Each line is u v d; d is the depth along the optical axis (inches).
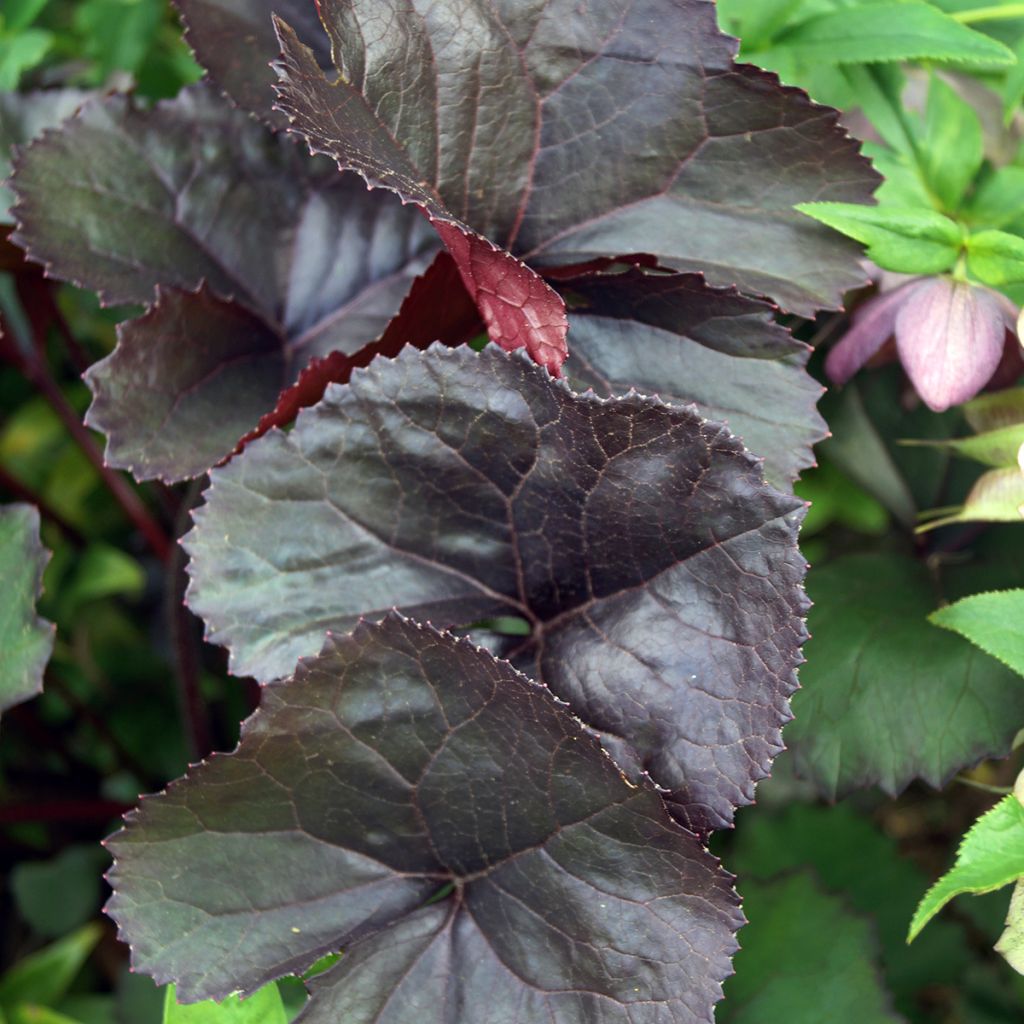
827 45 30.7
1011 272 28.5
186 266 30.8
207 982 26.5
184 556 32.7
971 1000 34.8
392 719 26.4
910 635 30.7
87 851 37.9
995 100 32.1
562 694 27.2
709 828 26.5
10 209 29.9
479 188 28.5
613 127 28.5
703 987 26.0
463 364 26.6
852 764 30.2
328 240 31.5
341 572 27.1
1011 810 25.8
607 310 28.8
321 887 26.9
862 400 32.8
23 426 39.8
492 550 27.3
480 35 27.8
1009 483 28.4
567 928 26.5
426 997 26.7
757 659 26.3
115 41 37.0
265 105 30.8
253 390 30.3
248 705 36.4
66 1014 34.9
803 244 28.6
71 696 36.8
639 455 26.3
